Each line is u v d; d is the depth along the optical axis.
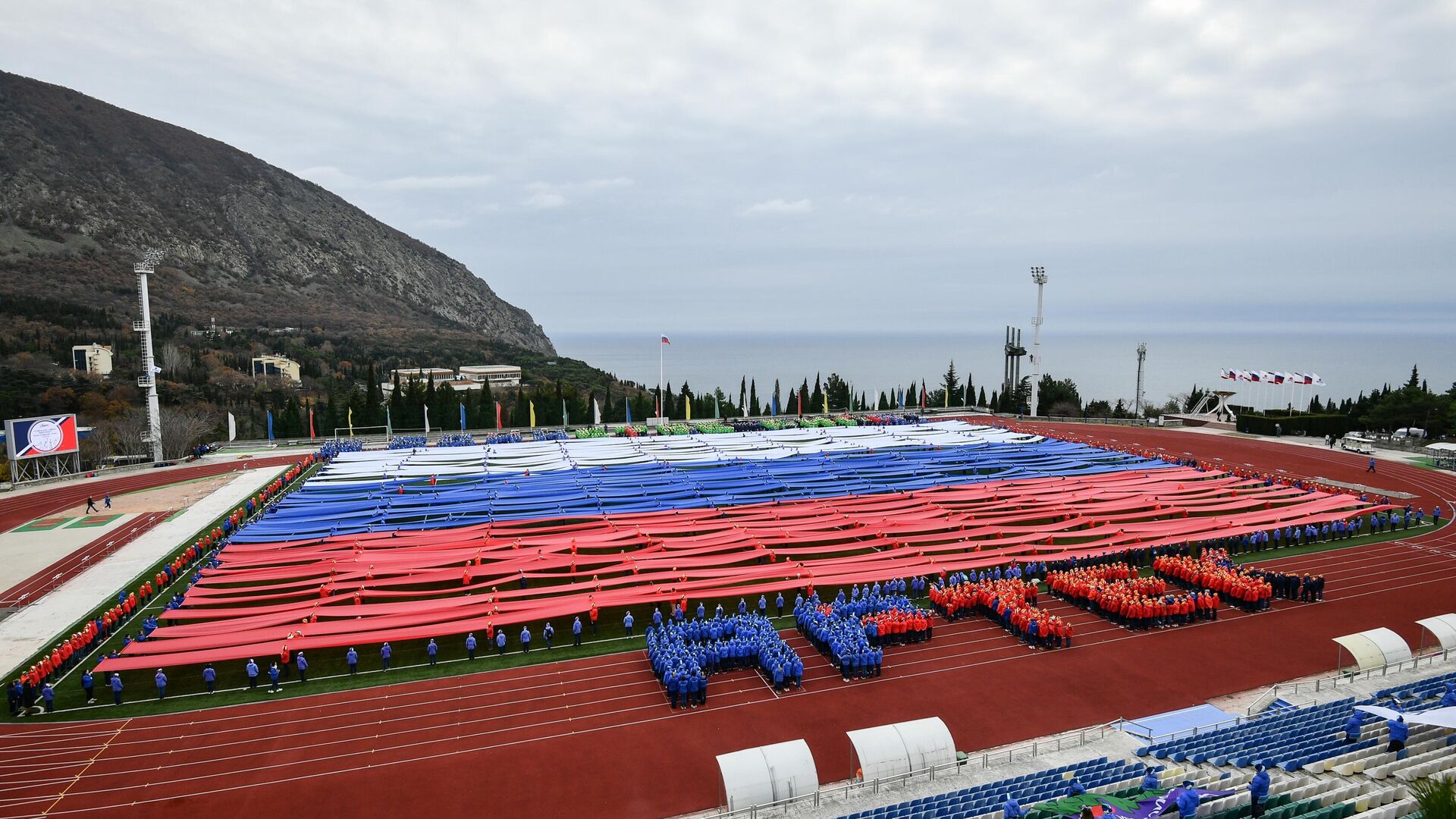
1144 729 35.28
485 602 49.12
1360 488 85.44
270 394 188.88
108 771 33.62
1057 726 37.03
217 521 77.56
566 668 43.69
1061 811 26.12
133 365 190.50
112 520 78.56
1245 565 59.06
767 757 29.44
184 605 49.72
